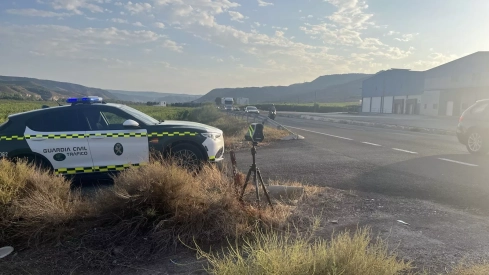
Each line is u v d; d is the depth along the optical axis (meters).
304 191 5.94
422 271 3.35
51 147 6.61
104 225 4.41
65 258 3.85
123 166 6.84
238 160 10.08
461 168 8.48
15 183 4.55
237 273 2.74
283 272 2.60
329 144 13.68
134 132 6.91
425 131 20.98
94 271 3.62
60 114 6.86
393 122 30.94
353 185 6.84
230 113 35.44
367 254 2.96
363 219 4.85
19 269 3.65
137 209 4.36
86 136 6.74
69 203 4.68
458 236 4.25
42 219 4.28
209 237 4.12
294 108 84.62
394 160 9.70
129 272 3.58
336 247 2.94
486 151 10.55
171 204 4.35
